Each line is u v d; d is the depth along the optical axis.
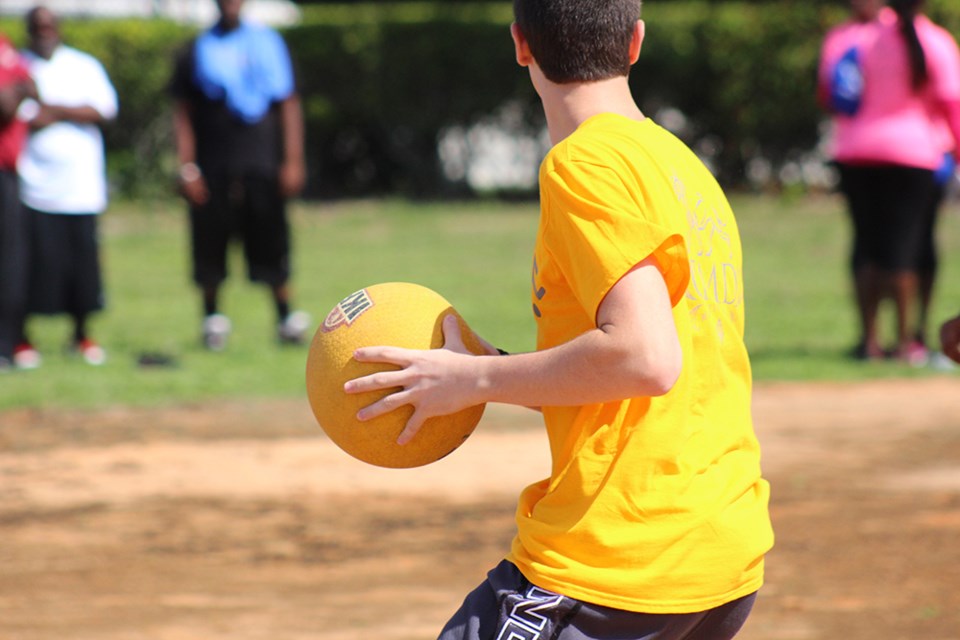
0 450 20.91
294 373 27.28
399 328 7.42
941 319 33.31
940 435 21.80
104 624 13.38
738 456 7.34
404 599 14.20
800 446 21.11
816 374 26.86
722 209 7.62
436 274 43.41
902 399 24.69
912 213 27.05
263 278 30.38
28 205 27.56
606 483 7.02
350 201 69.75
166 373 27.16
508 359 7.05
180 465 20.08
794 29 63.69
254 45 29.47
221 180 29.64
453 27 67.50
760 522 7.28
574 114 7.39
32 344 30.00
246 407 24.22
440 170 71.31
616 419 7.05
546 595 7.04
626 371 6.64
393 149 71.19
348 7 72.88
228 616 13.66
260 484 19.06
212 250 30.00
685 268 6.90
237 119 29.41
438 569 15.27
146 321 34.94
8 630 13.20
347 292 39.16
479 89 68.00
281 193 30.05
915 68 26.23
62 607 13.94
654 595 6.96
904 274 27.47
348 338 7.46
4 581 14.82
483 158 72.25
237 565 15.46
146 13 75.88
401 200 69.75
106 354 29.52
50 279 27.88
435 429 7.45
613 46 7.36
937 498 18.12
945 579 14.72
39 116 27.31
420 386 7.24
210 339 30.31
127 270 46.22
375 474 19.70
